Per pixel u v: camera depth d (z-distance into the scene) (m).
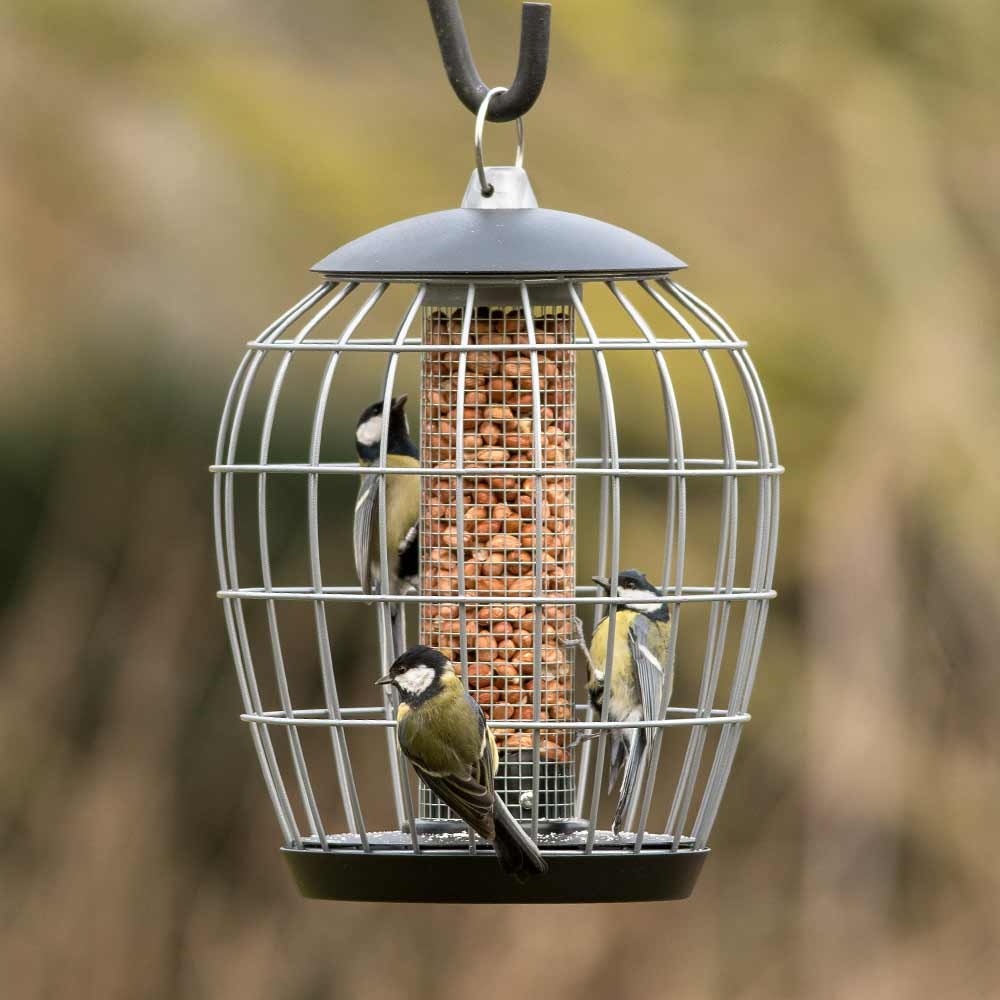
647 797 8.70
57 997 15.50
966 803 15.16
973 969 14.96
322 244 15.38
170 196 15.46
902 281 15.75
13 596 15.80
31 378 15.55
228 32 15.99
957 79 16.38
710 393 15.26
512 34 15.98
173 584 15.73
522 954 15.39
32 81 15.47
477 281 8.74
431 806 9.41
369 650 15.72
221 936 15.70
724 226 15.73
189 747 15.84
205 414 15.63
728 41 16.17
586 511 14.89
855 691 15.16
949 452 15.36
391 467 9.74
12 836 15.61
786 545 15.39
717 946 15.23
